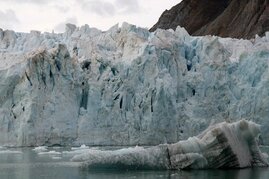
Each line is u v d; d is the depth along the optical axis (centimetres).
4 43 7075
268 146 6038
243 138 3862
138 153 3650
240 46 7375
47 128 5834
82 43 6762
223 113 6438
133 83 6222
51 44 7050
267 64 6538
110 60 6341
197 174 3403
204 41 6869
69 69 6069
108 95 6128
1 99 6009
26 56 6250
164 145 3716
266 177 3241
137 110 6103
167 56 6512
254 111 6303
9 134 5884
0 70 6084
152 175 3356
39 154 4825
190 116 6341
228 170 3619
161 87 6106
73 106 6028
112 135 6028
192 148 3694
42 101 5869
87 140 5969
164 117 6109
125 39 6719
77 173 3469
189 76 6594
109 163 3638
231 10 13812
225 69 6612
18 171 3591
